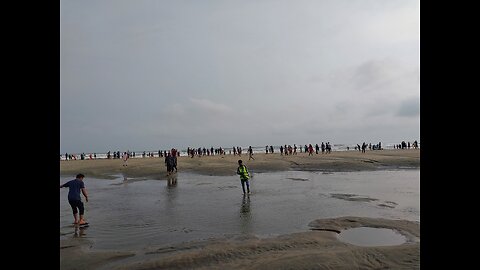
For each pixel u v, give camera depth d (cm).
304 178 2702
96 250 841
